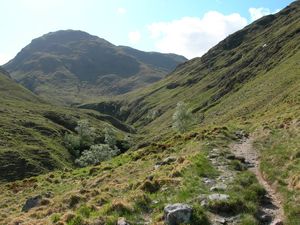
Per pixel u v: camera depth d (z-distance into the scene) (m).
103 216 19.25
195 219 17.97
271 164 28.62
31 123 181.12
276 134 42.53
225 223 18.08
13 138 151.38
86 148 175.00
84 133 183.62
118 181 34.53
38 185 45.31
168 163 35.16
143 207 20.77
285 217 18.78
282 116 55.84
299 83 98.81
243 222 18.09
